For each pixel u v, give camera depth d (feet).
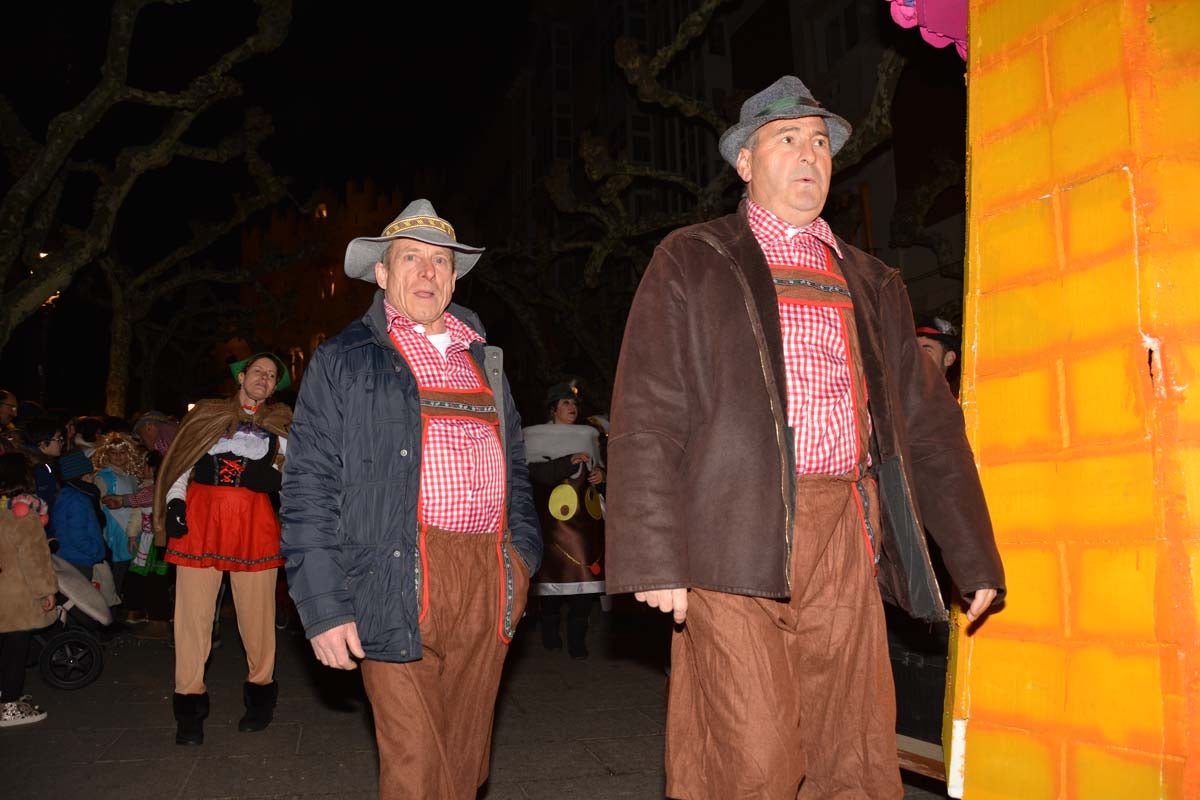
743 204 8.53
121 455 29.01
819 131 8.32
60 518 24.68
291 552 8.41
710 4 36.78
